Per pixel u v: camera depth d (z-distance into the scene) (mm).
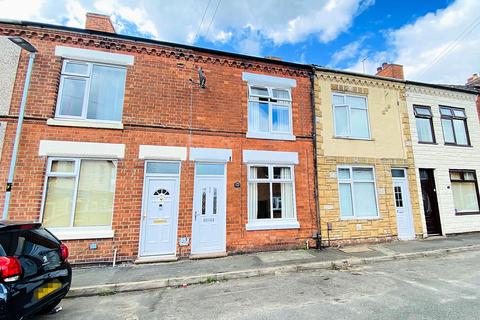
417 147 11250
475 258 7781
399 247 8930
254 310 4441
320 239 9070
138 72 8195
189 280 5969
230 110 8945
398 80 11414
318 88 10250
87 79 7855
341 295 5027
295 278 6207
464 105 12672
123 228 7289
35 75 7352
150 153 7840
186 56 8711
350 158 10094
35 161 6965
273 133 9398
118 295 5324
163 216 7727
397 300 4707
